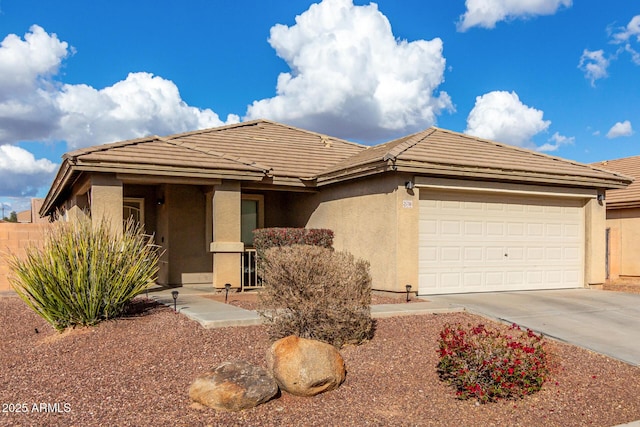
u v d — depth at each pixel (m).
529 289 14.01
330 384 6.29
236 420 5.46
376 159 11.73
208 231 14.68
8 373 7.10
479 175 12.55
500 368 6.11
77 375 6.78
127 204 15.66
